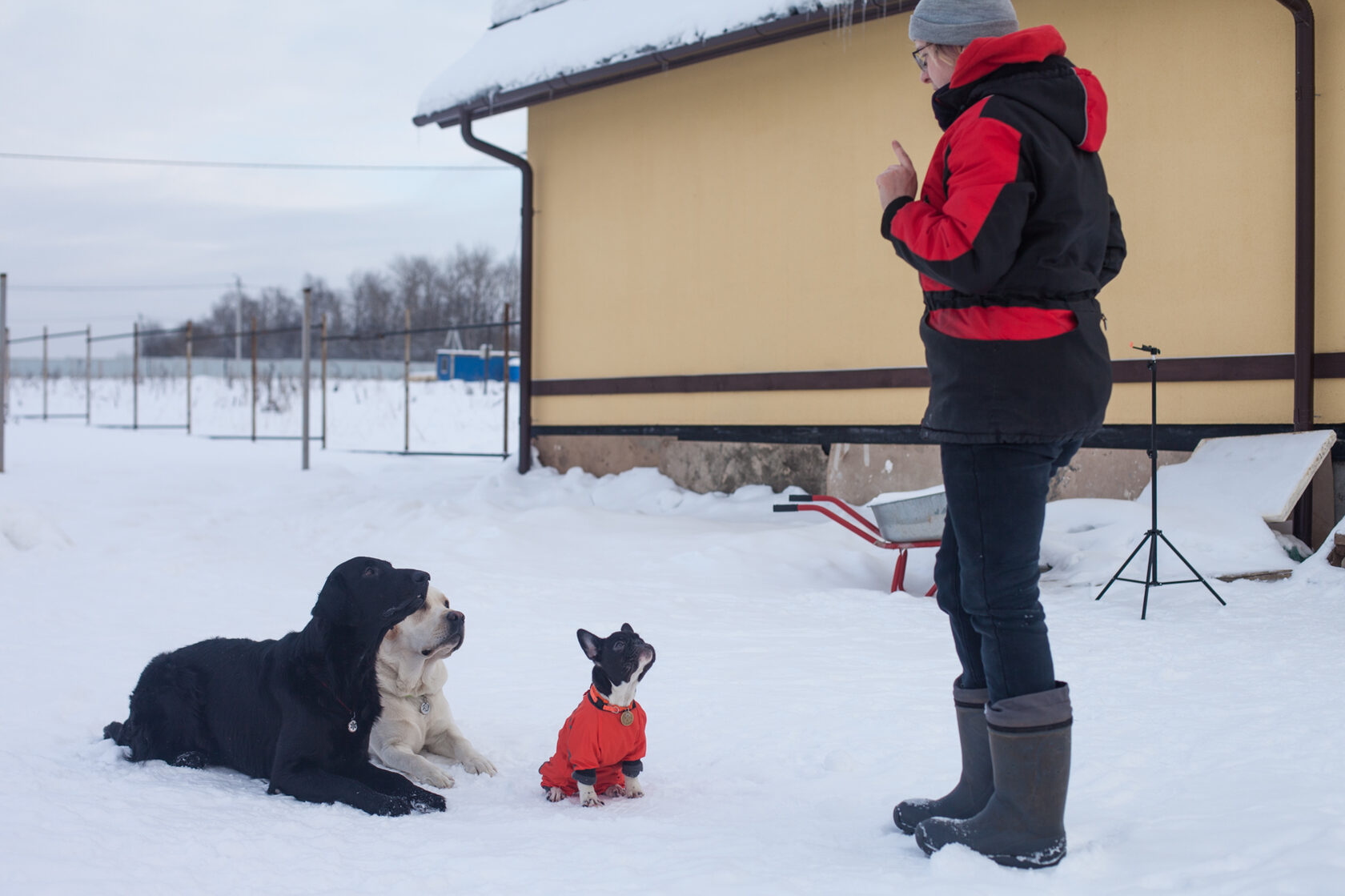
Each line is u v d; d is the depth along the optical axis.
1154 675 4.23
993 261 2.12
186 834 2.64
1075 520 7.33
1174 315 8.06
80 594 6.47
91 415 33.19
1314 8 7.42
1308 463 6.89
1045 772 2.22
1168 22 8.06
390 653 3.35
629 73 10.70
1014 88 2.21
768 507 9.98
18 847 2.50
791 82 10.41
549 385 12.80
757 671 4.59
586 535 8.73
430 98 12.44
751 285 10.78
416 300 56.56
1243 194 7.75
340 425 26.45
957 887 2.11
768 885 2.17
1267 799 2.65
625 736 2.95
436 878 2.30
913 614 6.01
